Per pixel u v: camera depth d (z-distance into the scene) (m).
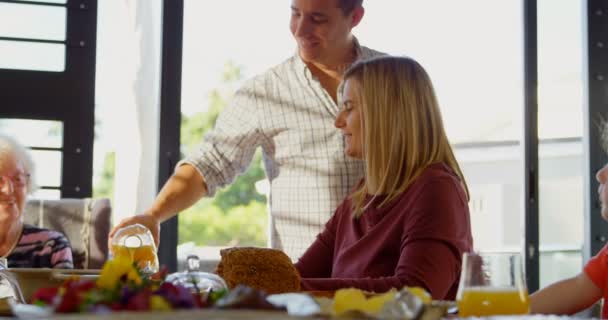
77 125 3.74
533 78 3.99
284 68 2.91
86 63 3.74
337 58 2.86
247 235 12.64
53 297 1.04
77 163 3.74
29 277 1.57
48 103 3.72
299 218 2.85
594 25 4.03
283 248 2.88
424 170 1.93
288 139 2.87
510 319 1.00
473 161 6.30
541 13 4.02
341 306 1.04
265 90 2.90
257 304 0.91
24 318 1.05
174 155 3.76
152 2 3.82
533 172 3.99
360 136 2.07
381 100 2.00
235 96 2.95
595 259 1.91
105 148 9.99
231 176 2.97
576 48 4.07
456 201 1.87
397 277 1.75
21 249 2.71
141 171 3.75
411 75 2.02
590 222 4.03
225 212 12.62
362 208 2.03
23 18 3.70
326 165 2.81
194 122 12.16
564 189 4.09
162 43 3.75
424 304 0.98
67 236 2.89
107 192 11.02
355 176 2.80
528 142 3.99
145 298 0.90
